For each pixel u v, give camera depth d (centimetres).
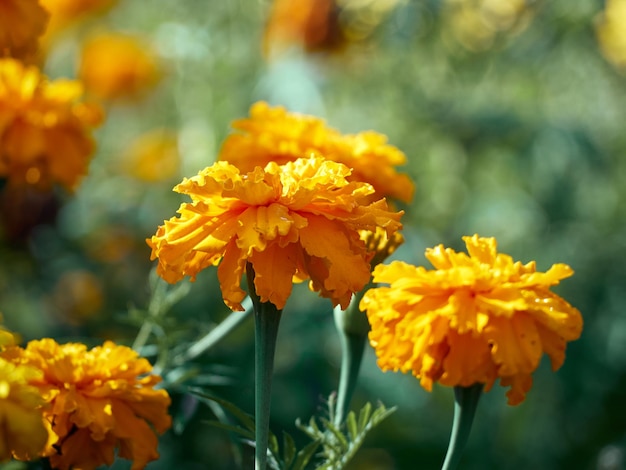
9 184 60
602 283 89
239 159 53
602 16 91
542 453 84
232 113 88
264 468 39
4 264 82
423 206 89
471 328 39
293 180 39
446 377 40
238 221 38
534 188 90
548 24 90
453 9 90
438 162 91
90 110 59
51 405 41
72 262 86
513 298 40
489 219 90
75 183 59
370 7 89
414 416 84
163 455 69
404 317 40
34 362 41
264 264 38
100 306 84
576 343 85
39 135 56
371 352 83
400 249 85
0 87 57
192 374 49
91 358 42
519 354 40
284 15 90
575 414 85
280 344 81
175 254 38
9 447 35
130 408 42
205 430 69
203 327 52
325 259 37
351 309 44
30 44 55
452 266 42
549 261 89
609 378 85
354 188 39
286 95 87
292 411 76
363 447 81
